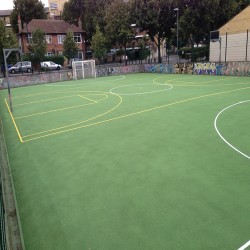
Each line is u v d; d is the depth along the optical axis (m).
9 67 37.22
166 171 7.18
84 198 6.17
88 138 10.22
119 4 38.00
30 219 5.55
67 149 9.24
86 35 53.56
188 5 34.00
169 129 10.70
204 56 36.62
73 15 57.59
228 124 10.92
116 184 6.68
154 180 6.75
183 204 5.69
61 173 7.49
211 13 33.22
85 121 12.71
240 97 16.34
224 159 7.71
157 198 5.97
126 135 10.28
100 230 5.07
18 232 4.89
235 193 6.00
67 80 32.16
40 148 9.56
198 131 10.24
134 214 5.46
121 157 8.26
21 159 8.72
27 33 47.03
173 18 36.06
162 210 5.53
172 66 33.16
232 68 27.02
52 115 14.35
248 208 5.45
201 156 7.98
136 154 8.41
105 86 25.02
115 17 37.84
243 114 12.33
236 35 30.64
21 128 12.29
